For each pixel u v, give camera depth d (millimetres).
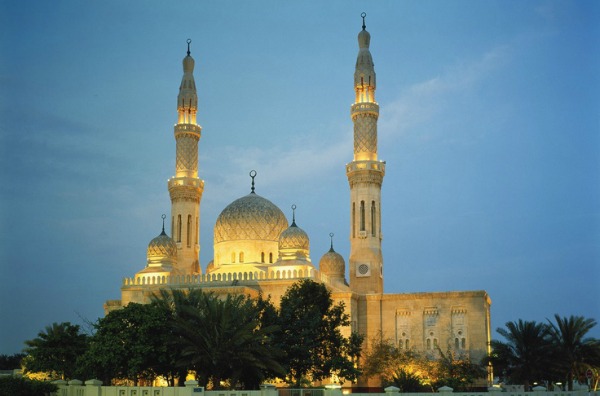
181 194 138500
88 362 81312
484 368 114625
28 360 92625
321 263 137875
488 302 130375
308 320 93312
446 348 120625
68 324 93750
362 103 133750
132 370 79625
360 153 132500
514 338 94312
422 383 99125
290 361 90188
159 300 86375
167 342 79688
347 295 121000
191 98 143500
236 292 114250
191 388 68375
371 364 111375
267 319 92188
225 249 134250
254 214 134250
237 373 78688
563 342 96562
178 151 141125
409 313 123812
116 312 83750
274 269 122000
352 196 131375
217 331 78625
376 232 129625
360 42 137750
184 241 136750
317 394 74000
